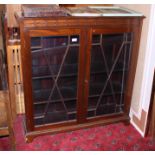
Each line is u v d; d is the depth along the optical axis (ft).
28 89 6.07
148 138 6.90
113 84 6.97
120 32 6.20
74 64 6.27
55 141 6.66
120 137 6.92
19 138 6.75
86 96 6.70
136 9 6.71
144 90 6.77
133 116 7.50
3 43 7.80
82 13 5.79
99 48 6.28
